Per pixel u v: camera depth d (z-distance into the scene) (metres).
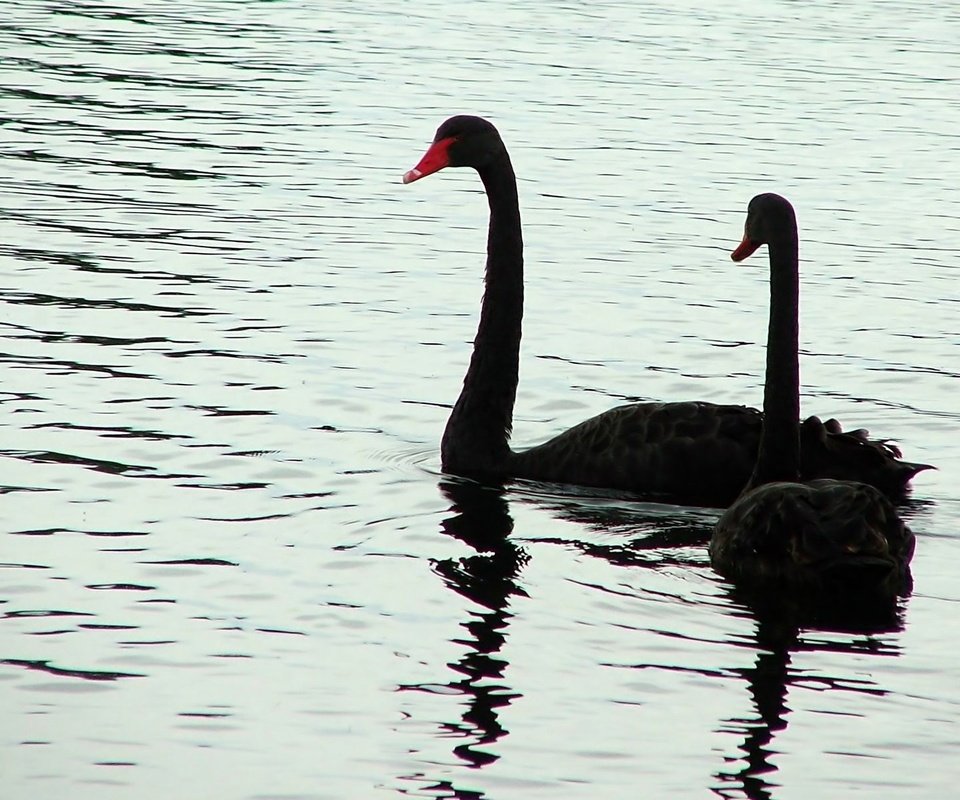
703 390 16.69
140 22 42.56
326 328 18.28
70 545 11.86
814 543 10.81
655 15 46.19
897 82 36.59
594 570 11.60
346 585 11.25
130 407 15.19
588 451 13.59
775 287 12.43
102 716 9.30
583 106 32.66
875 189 26.67
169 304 18.95
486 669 9.94
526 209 24.62
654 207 24.98
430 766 8.77
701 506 13.11
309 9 45.81
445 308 19.38
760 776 8.70
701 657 10.12
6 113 30.44
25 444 14.06
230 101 32.31
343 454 14.30
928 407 16.19
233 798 8.43
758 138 30.28
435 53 38.66
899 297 20.50
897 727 9.25
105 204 24.02
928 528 12.51
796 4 49.19
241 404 15.48
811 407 16.12
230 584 11.22
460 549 12.00
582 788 8.57
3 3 45.19
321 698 9.55
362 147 28.62
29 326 17.77
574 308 19.62
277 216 23.78
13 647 10.15
